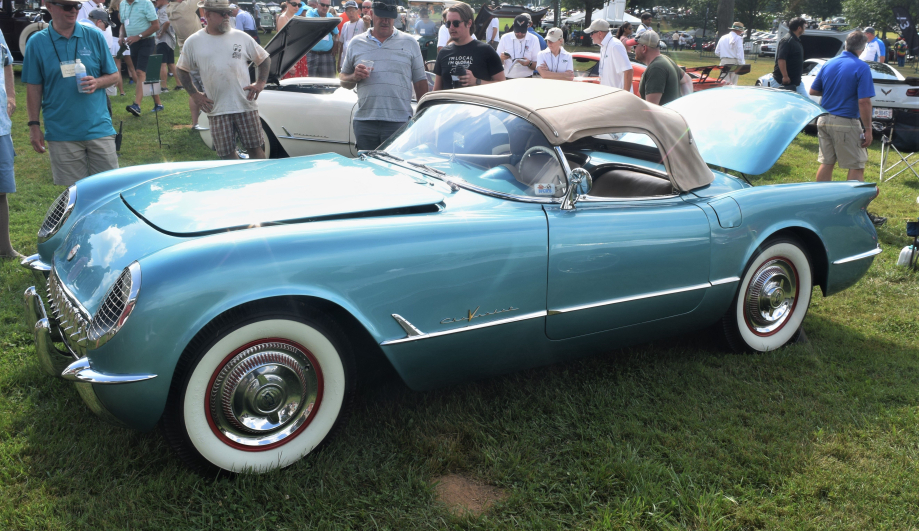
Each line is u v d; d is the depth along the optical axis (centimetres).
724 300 355
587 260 297
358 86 532
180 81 563
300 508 233
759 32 4578
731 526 241
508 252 277
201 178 305
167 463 254
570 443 285
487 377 301
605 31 782
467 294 270
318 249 241
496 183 307
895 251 577
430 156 337
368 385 318
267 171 316
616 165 376
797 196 372
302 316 243
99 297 235
